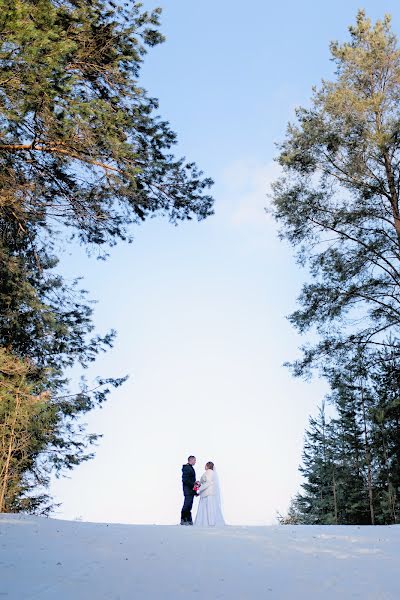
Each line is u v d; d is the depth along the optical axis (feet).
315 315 66.59
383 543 28.02
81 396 62.39
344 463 133.49
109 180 43.78
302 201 67.67
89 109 38.63
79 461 63.00
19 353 56.85
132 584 19.39
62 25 41.68
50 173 42.52
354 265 66.03
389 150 65.57
